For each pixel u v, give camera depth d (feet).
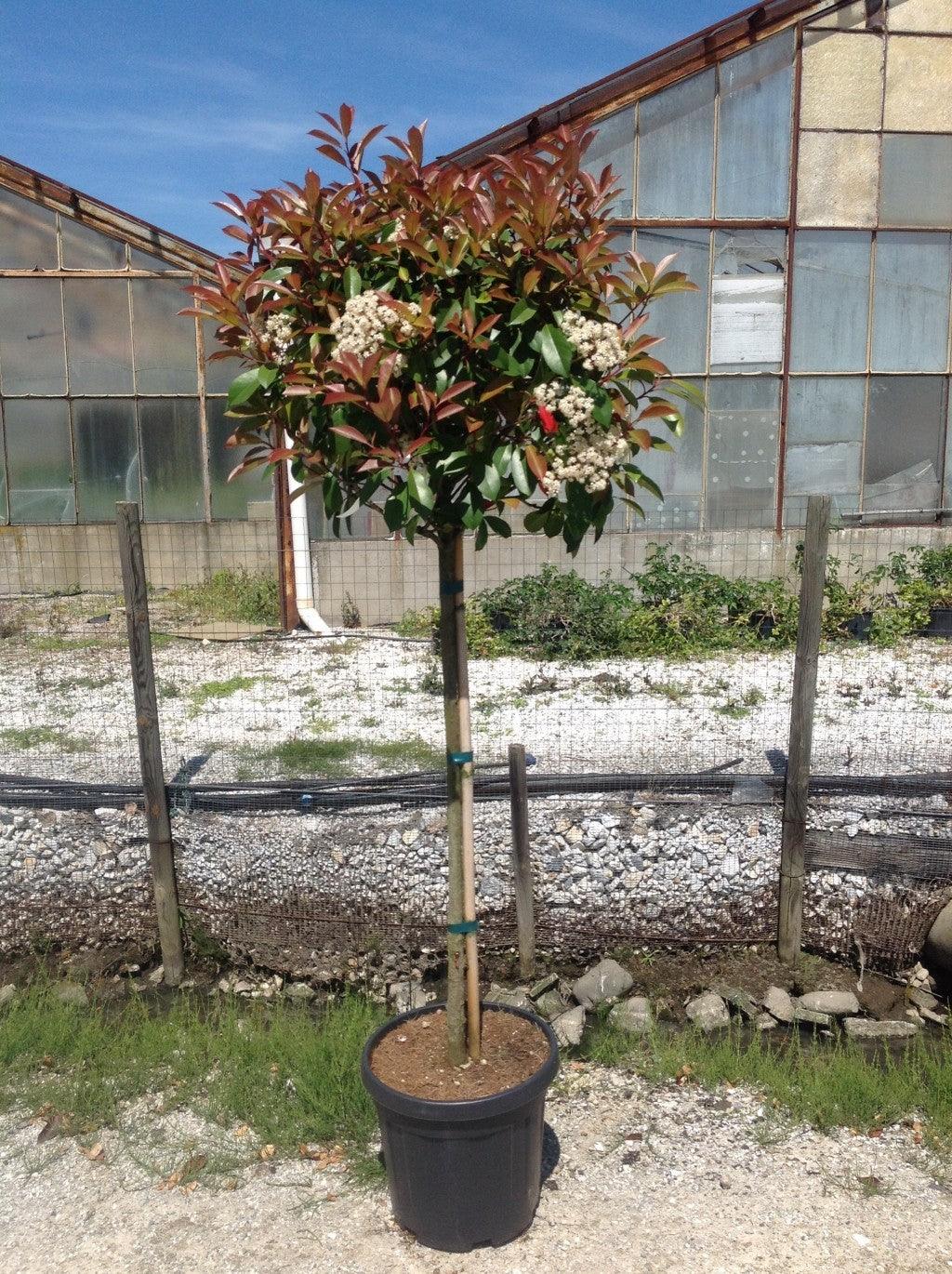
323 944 14.83
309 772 18.56
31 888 15.47
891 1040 13.20
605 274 8.06
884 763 18.52
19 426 38.63
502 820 15.94
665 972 14.64
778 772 18.25
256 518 38.83
